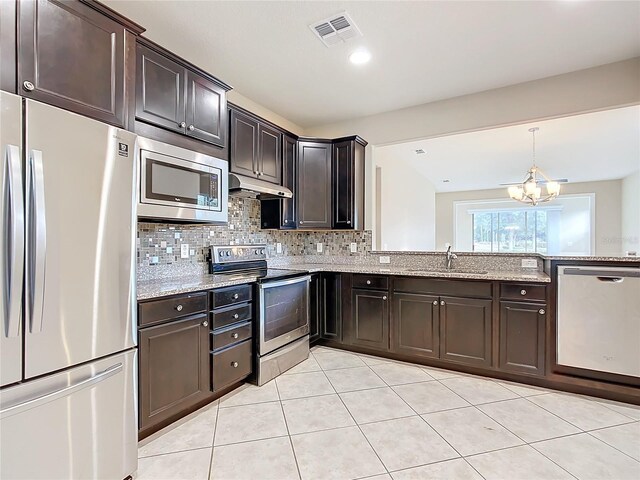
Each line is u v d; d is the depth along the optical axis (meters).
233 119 2.78
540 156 5.44
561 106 2.86
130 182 1.61
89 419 1.44
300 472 1.65
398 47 2.45
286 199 3.47
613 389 2.37
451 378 2.78
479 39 2.35
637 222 6.54
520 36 2.31
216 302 2.32
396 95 3.27
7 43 1.28
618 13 2.06
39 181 1.26
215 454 1.79
